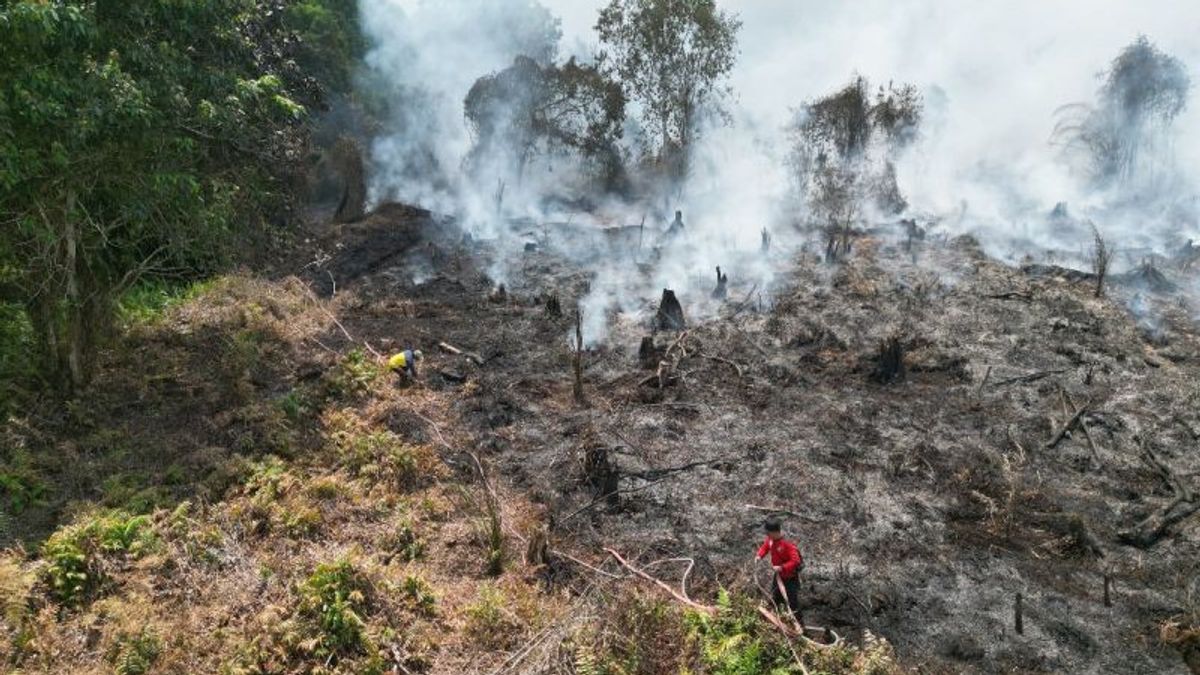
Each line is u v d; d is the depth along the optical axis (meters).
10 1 12.02
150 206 14.89
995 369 18.80
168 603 10.31
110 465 13.32
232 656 9.44
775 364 18.83
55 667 9.19
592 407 16.66
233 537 11.62
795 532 12.55
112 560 10.84
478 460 14.00
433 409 16.19
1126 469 14.59
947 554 12.13
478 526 12.16
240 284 21.44
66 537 10.84
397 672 9.42
